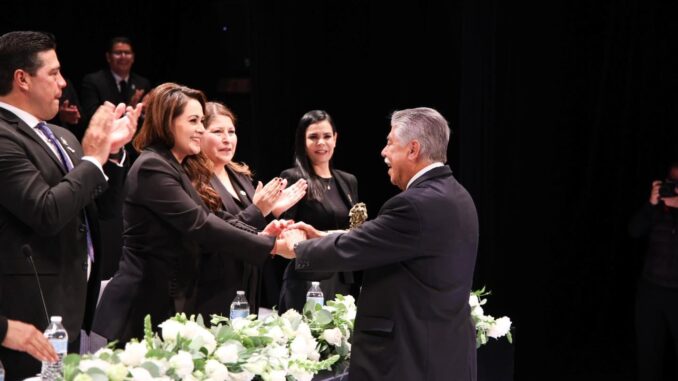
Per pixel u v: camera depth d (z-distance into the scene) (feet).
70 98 21.22
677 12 20.02
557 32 19.84
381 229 9.98
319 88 23.20
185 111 11.94
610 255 21.15
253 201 12.84
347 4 22.98
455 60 22.02
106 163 10.84
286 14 22.98
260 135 23.22
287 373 9.82
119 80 22.11
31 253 9.70
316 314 11.27
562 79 20.18
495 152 19.70
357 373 10.11
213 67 25.09
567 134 20.54
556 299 20.92
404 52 22.58
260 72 23.09
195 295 11.95
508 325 13.11
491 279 20.04
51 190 9.60
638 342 19.44
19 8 22.63
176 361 8.93
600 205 20.92
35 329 8.99
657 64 20.24
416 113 10.41
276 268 22.76
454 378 10.09
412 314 9.96
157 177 11.63
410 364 9.90
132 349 8.86
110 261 17.57
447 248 10.03
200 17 25.00
